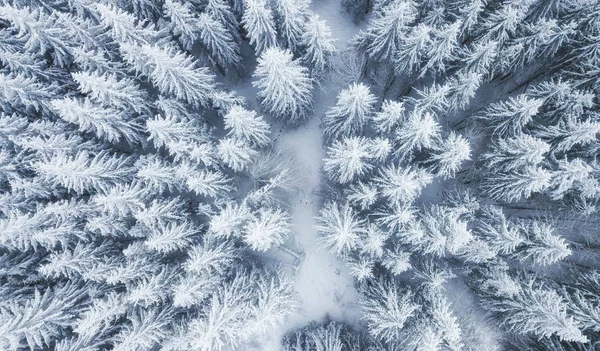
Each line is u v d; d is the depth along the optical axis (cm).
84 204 1764
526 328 1748
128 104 1861
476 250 1775
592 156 1850
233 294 1844
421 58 1956
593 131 1608
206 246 1811
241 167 1972
